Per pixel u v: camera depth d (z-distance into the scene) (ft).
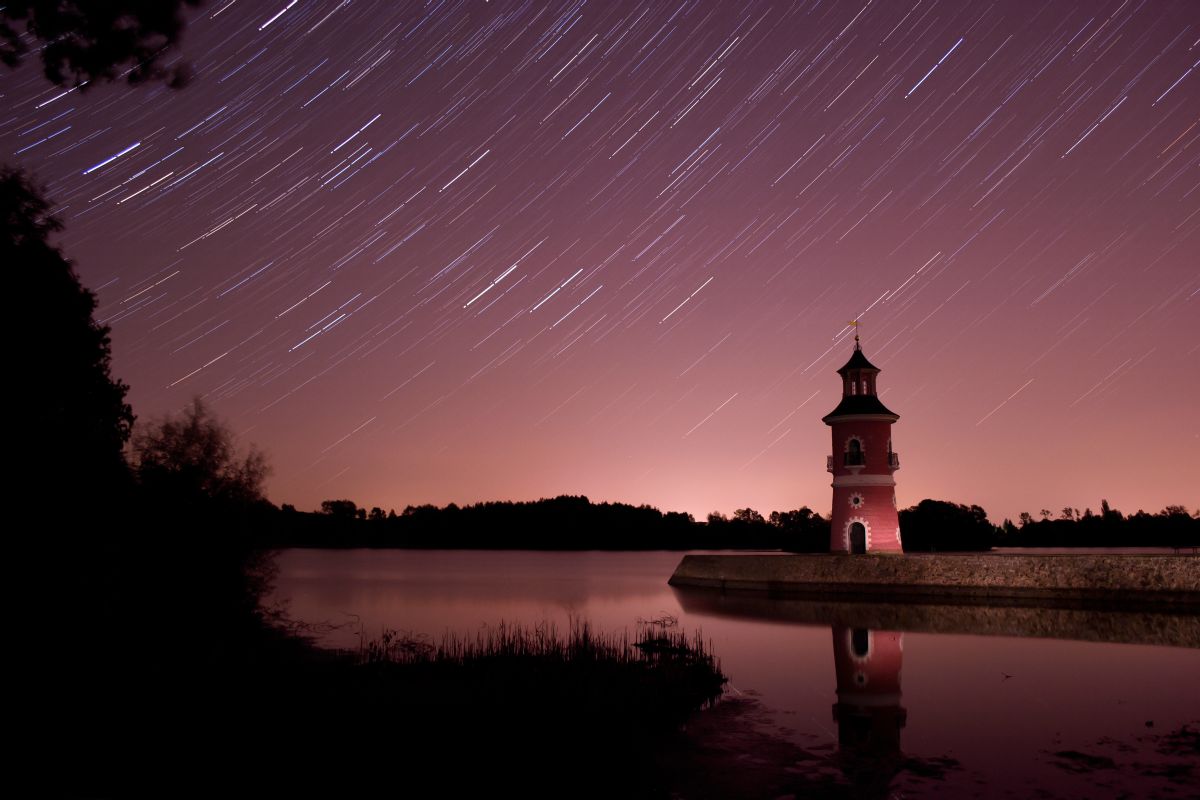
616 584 201.36
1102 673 70.69
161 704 55.26
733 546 516.73
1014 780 42.34
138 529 84.99
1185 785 41.16
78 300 66.23
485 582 210.79
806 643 89.40
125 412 88.12
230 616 95.71
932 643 88.48
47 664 58.59
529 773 44.29
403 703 56.95
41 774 41.50
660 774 44.19
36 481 59.77
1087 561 123.13
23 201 58.34
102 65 33.68
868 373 163.32
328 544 581.53
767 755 47.37
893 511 153.69
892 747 48.67
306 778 43.06
